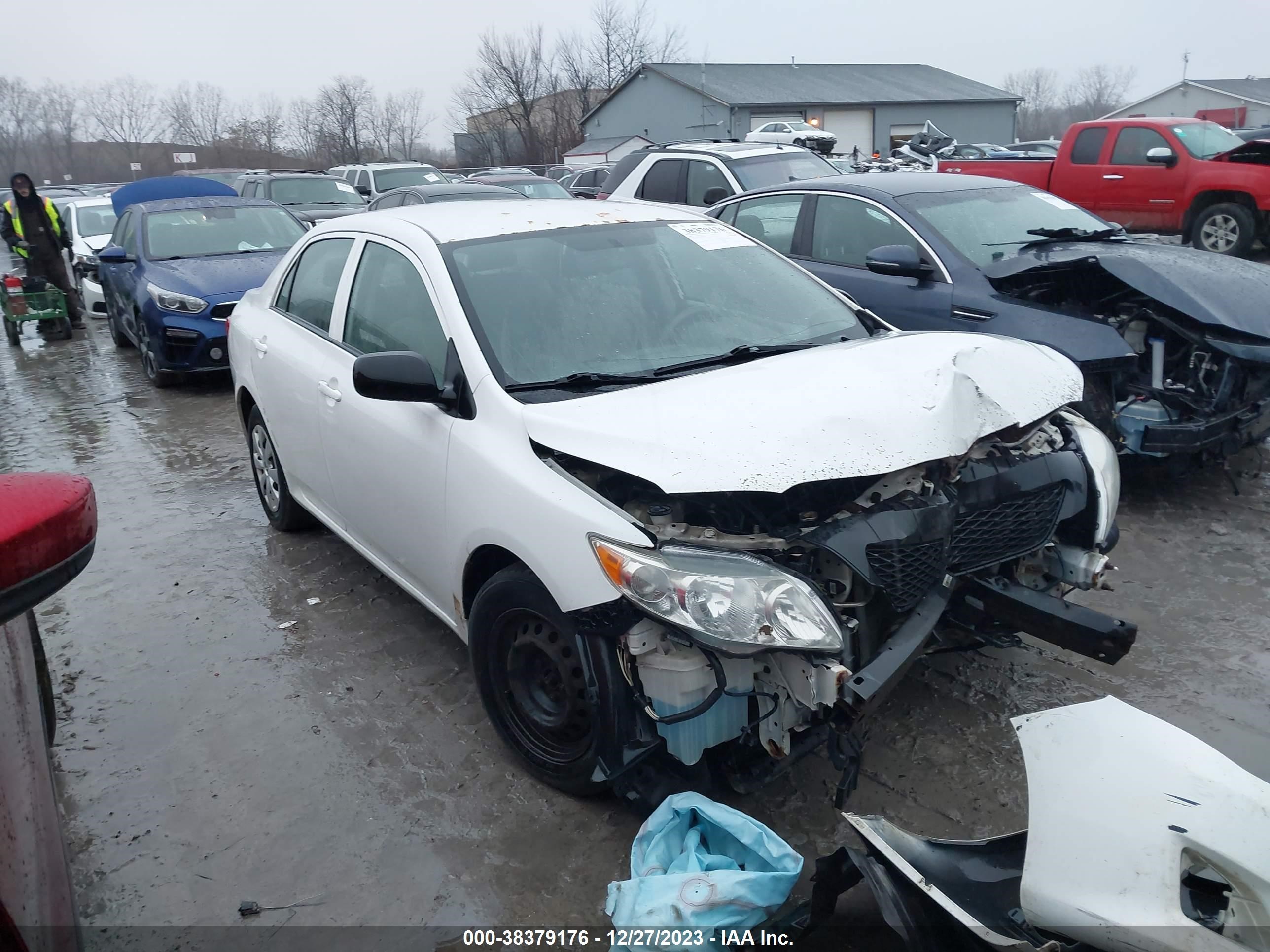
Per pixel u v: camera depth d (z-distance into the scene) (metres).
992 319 5.37
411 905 2.75
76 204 16.47
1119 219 14.05
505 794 3.18
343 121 55.00
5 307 12.35
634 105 49.00
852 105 46.41
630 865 2.84
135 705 3.85
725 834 2.66
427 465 3.38
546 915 2.69
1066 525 3.40
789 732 2.69
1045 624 2.92
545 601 2.89
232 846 3.03
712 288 3.81
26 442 7.93
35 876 1.87
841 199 6.51
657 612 2.55
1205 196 13.18
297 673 4.00
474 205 4.27
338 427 4.04
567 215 4.07
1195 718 3.38
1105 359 4.93
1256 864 1.92
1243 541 4.77
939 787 3.09
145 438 7.83
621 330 3.46
